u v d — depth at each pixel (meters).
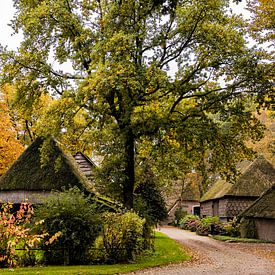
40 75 21.27
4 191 23.41
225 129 21.53
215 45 19.19
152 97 20.45
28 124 37.06
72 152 21.92
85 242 14.41
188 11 19.36
